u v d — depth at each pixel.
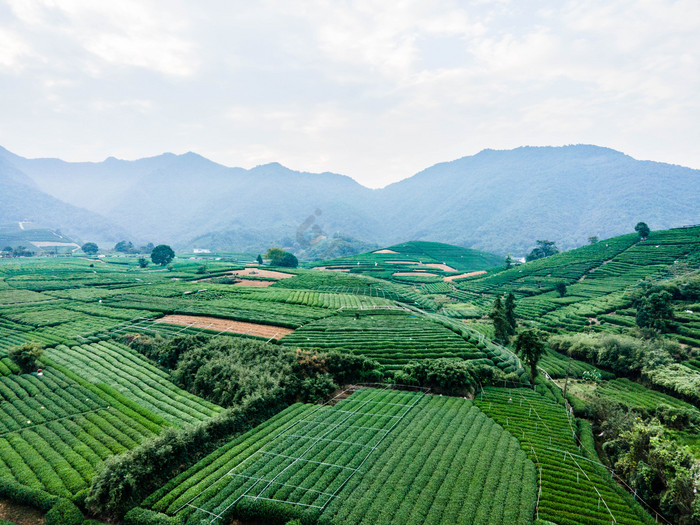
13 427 49.69
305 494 37.22
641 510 38.38
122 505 36.91
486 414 55.06
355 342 79.62
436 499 36.75
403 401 57.22
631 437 45.50
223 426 49.00
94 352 75.69
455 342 80.81
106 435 47.97
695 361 77.31
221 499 36.88
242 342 71.38
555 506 37.12
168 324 92.50
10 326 92.12
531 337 69.81
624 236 199.88
